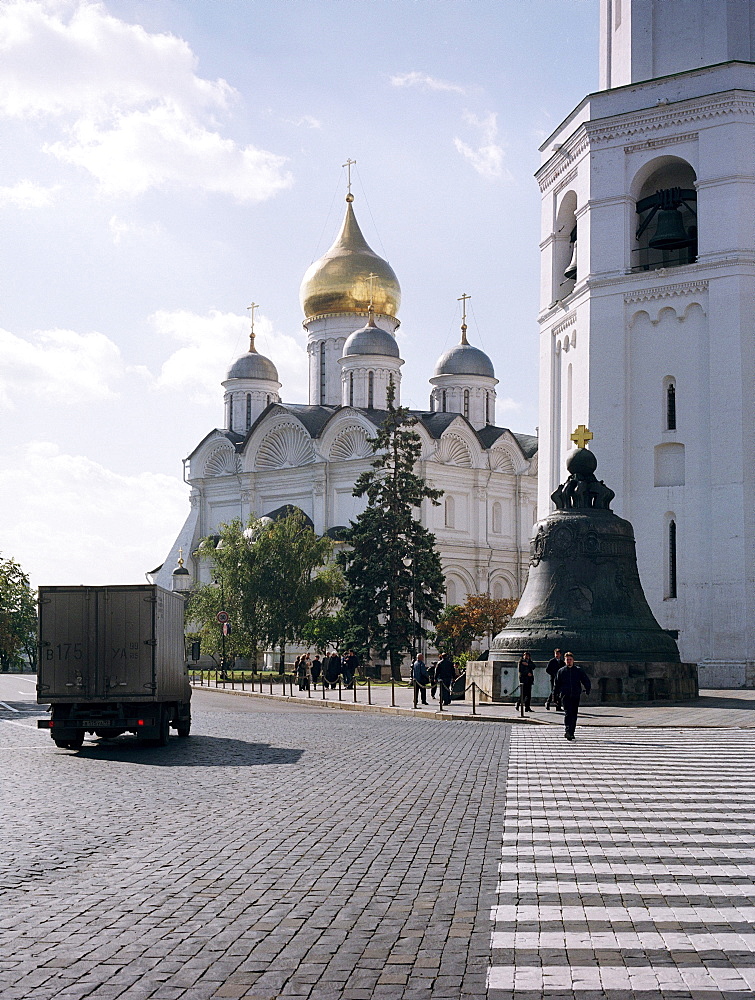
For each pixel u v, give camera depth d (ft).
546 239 184.55
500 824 40.16
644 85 166.50
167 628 77.82
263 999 20.70
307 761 62.90
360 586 226.99
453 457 292.40
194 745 74.90
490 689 115.96
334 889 29.55
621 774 56.08
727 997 20.75
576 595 118.11
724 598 154.81
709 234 160.25
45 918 26.58
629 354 165.58
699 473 158.92
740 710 104.37
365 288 318.24
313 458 292.40
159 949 23.86
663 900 28.30
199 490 317.83
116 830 39.22
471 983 21.63
